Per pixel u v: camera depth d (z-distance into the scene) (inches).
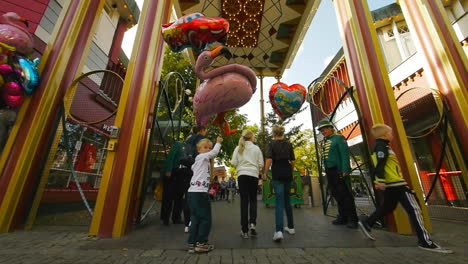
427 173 277.6
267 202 282.2
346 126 426.0
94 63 313.1
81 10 173.9
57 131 153.2
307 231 125.8
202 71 109.3
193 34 109.0
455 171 234.5
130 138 126.3
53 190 210.1
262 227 139.6
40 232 123.6
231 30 359.3
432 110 232.1
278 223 104.0
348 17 163.8
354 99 155.3
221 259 78.9
